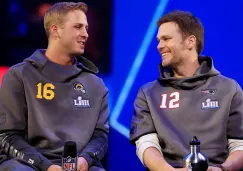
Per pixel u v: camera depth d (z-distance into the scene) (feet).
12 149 20.79
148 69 29.53
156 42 29.40
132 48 29.71
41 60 22.22
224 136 21.53
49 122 21.49
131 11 29.71
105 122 22.66
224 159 21.47
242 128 21.57
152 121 22.11
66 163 18.12
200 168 17.97
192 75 22.49
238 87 22.18
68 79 22.34
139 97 22.76
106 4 29.89
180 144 21.25
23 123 21.57
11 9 29.53
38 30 29.71
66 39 22.34
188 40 22.35
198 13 29.40
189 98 21.86
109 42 29.89
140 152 21.58
